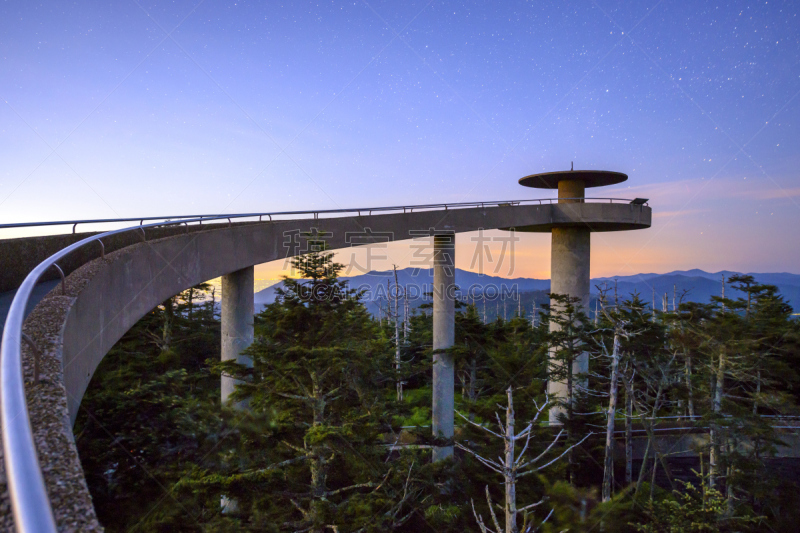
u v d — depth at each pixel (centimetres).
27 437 156
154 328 2147
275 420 1161
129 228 920
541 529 1322
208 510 1030
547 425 2469
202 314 2525
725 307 2750
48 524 120
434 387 2086
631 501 1672
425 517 1280
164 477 995
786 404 2438
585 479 2238
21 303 299
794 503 1891
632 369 2150
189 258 1173
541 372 2328
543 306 2527
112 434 1019
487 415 1880
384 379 1719
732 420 1998
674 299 3956
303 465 1243
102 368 1420
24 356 396
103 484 951
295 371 1220
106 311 744
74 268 1060
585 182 2920
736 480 1922
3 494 204
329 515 1053
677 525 1556
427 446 2014
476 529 1470
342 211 1741
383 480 1230
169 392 1209
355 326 1341
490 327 2603
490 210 2339
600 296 2283
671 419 2659
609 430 1795
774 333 2639
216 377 2125
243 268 1484
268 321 1304
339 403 1270
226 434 1114
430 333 3247
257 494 1045
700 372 2577
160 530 877
